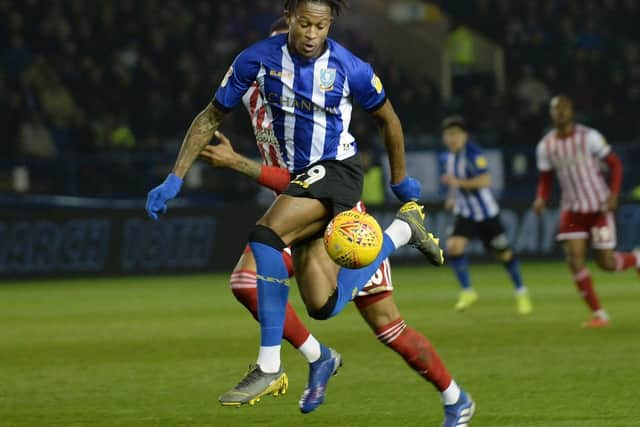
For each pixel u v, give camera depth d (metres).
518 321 33.84
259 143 16.81
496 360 24.48
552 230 66.06
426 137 72.44
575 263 32.78
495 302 41.19
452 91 84.75
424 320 34.34
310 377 16.30
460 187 37.75
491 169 70.50
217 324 33.75
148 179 63.69
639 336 29.23
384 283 15.27
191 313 37.66
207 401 19.47
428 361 15.38
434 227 62.94
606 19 90.06
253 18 79.25
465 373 22.47
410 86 78.19
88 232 57.03
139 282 54.25
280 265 14.64
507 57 85.75
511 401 19.02
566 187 33.81
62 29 69.25
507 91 81.94
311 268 15.02
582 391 20.02
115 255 57.66
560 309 37.97
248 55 15.02
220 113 15.19
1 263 55.00
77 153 64.25
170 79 71.38
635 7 90.69
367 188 64.44
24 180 59.31
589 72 82.94
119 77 67.81
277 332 14.66
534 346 27.11
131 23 72.31
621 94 82.19
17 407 18.97
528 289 47.12
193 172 64.12
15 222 55.31
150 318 35.91
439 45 83.62
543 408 18.28
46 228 56.06
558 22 87.81
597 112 79.94
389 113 15.54
